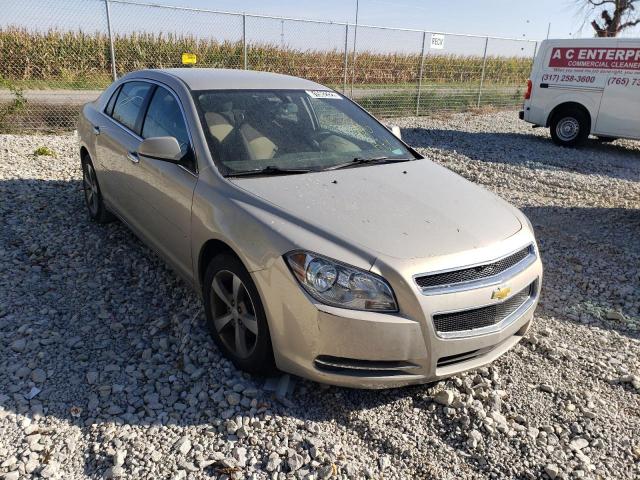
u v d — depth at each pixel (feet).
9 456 8.17
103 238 16.35
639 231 20.80
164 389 9.83
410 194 10.91
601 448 9.07
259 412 9.34
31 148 27.30
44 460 8.15
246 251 9.37
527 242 10.40
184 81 12.94
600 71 36.88
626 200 25.31
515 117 55.57
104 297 13.07
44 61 44.96
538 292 10.77
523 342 12.17
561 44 38.47
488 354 9.88
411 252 8.89
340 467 8.32
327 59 51.47
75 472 8.02
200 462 8.21
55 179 22.33
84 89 45.85
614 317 13.62
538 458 8.73
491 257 9.36
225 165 10.98
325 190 10.57
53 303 12.69
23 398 9.43
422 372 8.96
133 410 9.32
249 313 9.89
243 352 10.07
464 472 8.44
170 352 11.02
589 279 16.06
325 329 8.59
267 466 8.20
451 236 9.47
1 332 11.34
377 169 12.12
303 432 8.93
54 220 17.76
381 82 55.88
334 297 8.58
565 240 19.51
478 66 62.18
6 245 15.57
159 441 8.64
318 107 13.80
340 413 9.50
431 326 8.71
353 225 9.36
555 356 11.62
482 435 9.19
